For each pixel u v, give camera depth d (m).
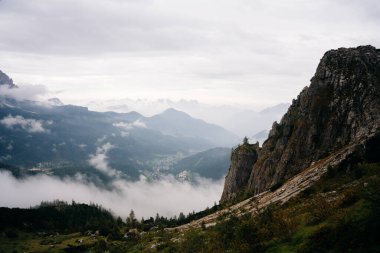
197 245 82.75
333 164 113.44
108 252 165.12
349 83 154.38
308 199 86.62
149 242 145.50
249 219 73.31
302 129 162.62
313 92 168.00
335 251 41.88
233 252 60.75
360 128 137.88
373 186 55.53
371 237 39.66
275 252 51.22
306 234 51.50
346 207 55.09
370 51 164.00
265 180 173.88
